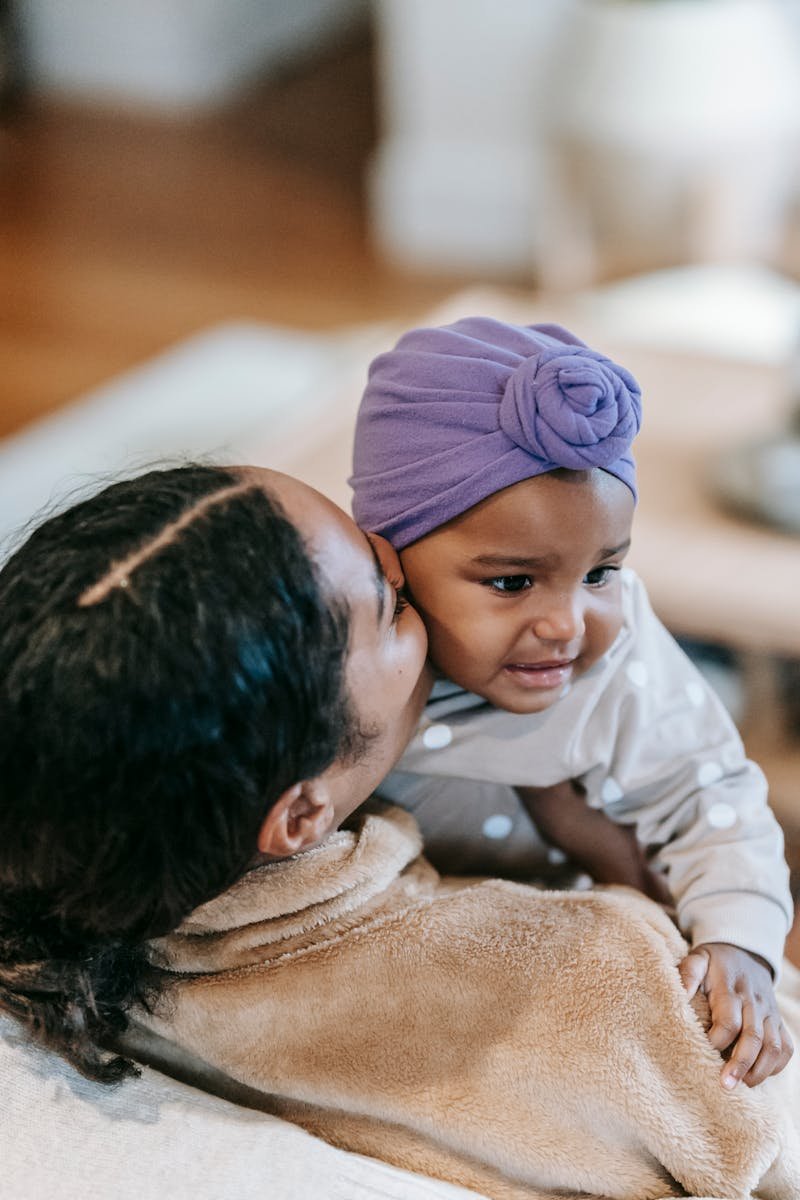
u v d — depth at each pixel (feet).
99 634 1.55
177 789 1.59
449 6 11.00
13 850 1.66
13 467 8.37
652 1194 1.83
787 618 4.62
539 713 2.31
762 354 7.34
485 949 1.93
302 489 1.77
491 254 11.78
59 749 1.56
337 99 15.90
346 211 12.82
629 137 9.06
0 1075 1.91
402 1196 1.77
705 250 9.66
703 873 2.41
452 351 2.19
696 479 5.46
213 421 8.89
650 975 1.90
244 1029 1.95
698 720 2.48
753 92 8.86
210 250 12.01
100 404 9.28
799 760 5.10
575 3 10.52
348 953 1.94
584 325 6.99
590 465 2.02
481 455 2.07
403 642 1.86
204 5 15.53
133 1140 1.83
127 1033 2.10
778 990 2.70
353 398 6.28
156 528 1.63
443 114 11.52
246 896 1.93
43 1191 1.79
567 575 2.09
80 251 12.05
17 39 16.24
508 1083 1.87
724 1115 1.82
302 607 1.65
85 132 15.15
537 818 2.56
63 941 1.80
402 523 2.17
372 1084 1.92
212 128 15.20
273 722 1.63
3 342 10.37
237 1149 1.81
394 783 2.41
